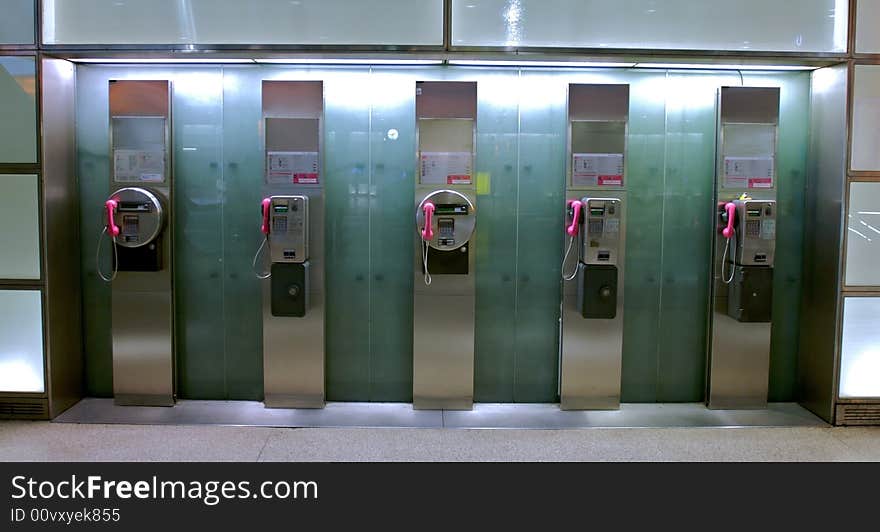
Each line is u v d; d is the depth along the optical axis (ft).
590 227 13.94
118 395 14.67
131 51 13.20
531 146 14.64
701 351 15.15
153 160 14.23
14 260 13.65
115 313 14.53
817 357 14.40
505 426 13.71
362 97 14.55
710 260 14.88
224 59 13.82
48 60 13.52
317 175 14.11
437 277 14.30
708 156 14.80
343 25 13.07
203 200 14.79
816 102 14.42
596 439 13.11
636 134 14.75
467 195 13.99
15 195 13.56
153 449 12.44
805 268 14.87
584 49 13.15
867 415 13.94
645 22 13.20
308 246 14.23
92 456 12.10
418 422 13.89
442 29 13.05
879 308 13.80
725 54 13.29
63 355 14.26
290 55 13.30
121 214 14.06
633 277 15.02
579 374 14.60
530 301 14.94
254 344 15.03
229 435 13.14
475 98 13.88
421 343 14.46
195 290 14.94
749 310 14.26
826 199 14.08
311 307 14.42
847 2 13.34
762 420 14.19
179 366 15.07
